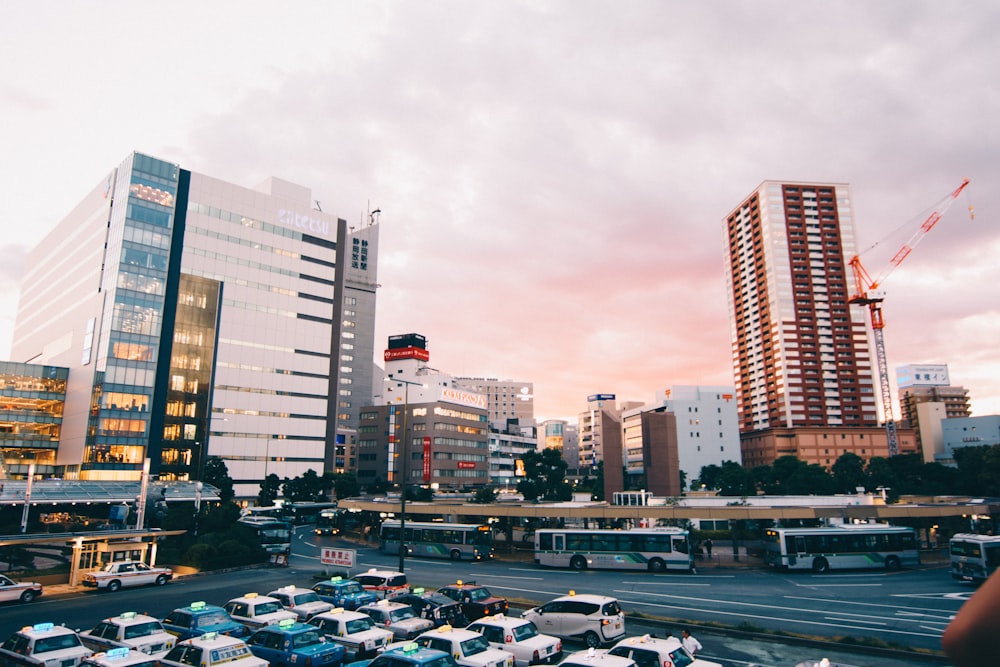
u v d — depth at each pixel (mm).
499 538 61906
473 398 159875
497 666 19406
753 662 22672
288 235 127875
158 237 104125
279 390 121688
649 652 18656
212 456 109500
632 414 157250
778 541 44031
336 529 76062
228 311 115625
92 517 66375
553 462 115062
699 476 154875
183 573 44344
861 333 179125
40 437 99625
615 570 44750
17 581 39125
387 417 151500
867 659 23062
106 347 95562
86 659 18938
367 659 21812
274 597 28016
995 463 88562
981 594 1368
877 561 43656
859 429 168750
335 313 137250
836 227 186250
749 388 193125
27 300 136125
